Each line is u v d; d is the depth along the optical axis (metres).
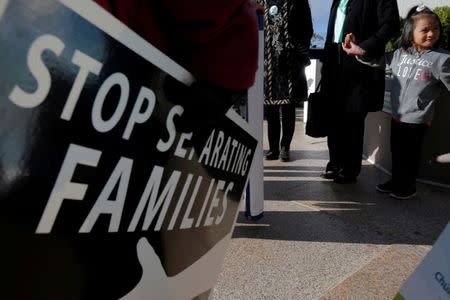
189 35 0.82
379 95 3.26
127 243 0.71
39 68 0.52
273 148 4.50
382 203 3.09
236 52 0.93
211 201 0.99
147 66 0.68
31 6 0.51
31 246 0.55
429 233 2.54
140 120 0.69
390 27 3.06
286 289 1.92
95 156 0.62
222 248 1.12
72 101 0.57
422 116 2.99
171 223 0.84
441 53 2.92
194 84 0.82
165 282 0.85
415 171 3.15
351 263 2.16
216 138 0.94
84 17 0.57
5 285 0.52
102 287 0.67
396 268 2.11
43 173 0.55
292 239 2.45
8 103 0.50
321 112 3.50
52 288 0.58
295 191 3.38
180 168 0.83
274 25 3.83
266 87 4.04
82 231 0.62
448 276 1.15
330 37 3.45
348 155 3.50
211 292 1.12
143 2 0.80
